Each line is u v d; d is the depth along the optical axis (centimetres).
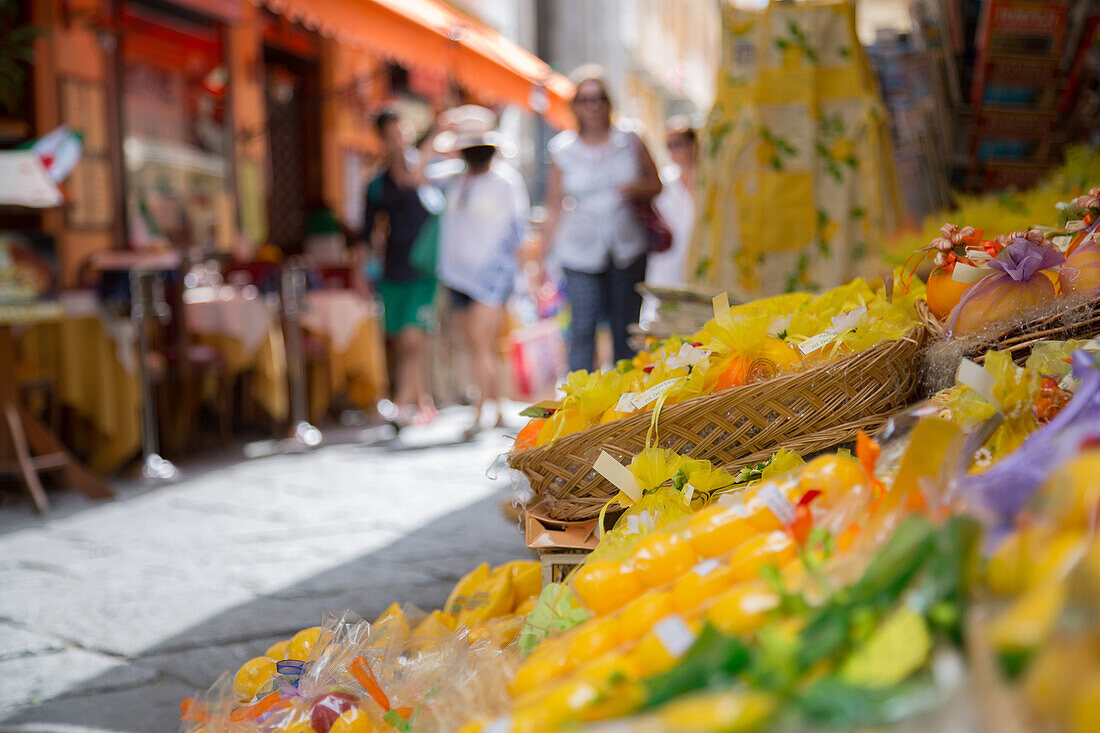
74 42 621
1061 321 181
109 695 259
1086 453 87
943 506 107
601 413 199
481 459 609
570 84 1238
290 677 186
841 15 380
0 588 359
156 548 412
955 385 176
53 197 511
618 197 542
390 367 900
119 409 563
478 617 212
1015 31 388
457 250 694
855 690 75
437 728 139
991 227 241
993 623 76
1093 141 397
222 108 785
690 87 2566
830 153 384
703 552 136
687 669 89
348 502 494
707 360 192
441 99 1217
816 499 129
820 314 214
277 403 689
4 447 496
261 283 718
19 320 484
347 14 707
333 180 983
